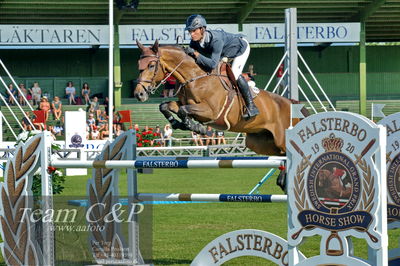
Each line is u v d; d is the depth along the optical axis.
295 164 6.79
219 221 13.22
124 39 42.16
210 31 11.02
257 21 45.66
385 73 49.69
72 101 42.59
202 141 37.28
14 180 8.29
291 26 20.94
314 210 6.68
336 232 6.56
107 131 34.72
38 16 42.66
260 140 12.12
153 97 44.81
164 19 44.50
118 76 42.50
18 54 46.34
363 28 44.97
